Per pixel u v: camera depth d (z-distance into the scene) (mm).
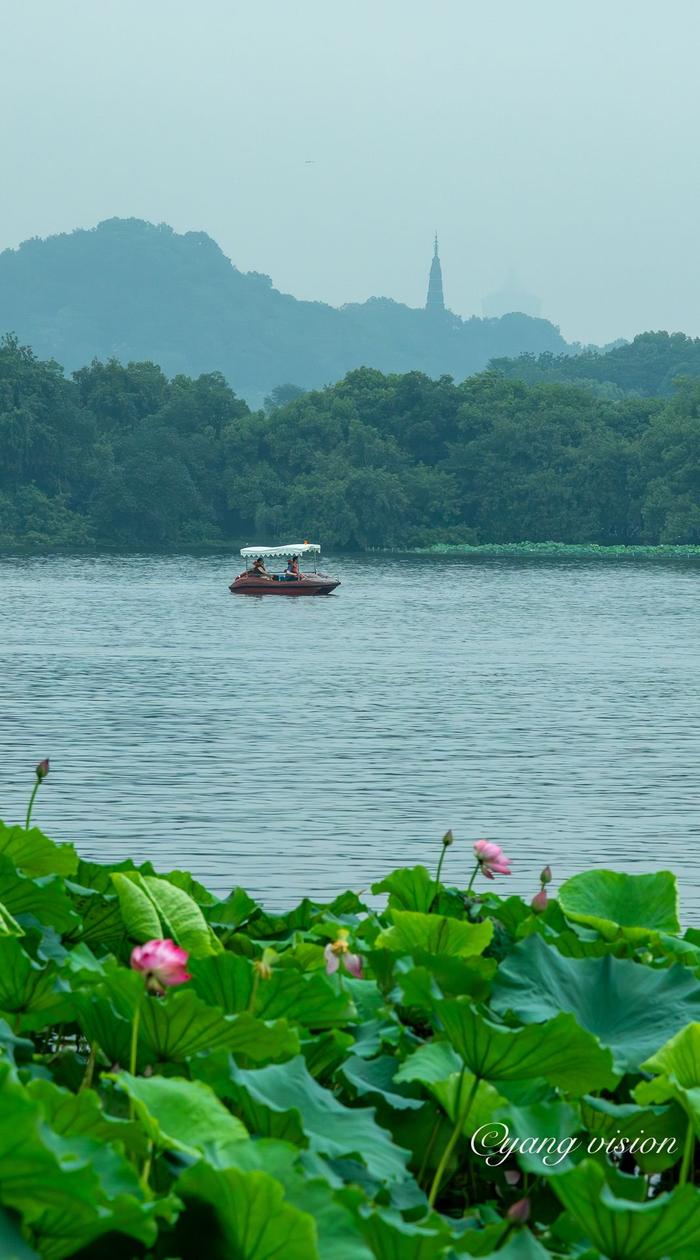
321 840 49375
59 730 78562
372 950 16594
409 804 57250
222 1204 9344
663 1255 10094
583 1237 10648
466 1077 12492
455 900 20062
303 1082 12203
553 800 58969
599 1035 14273
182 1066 12859
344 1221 9688
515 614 199750
